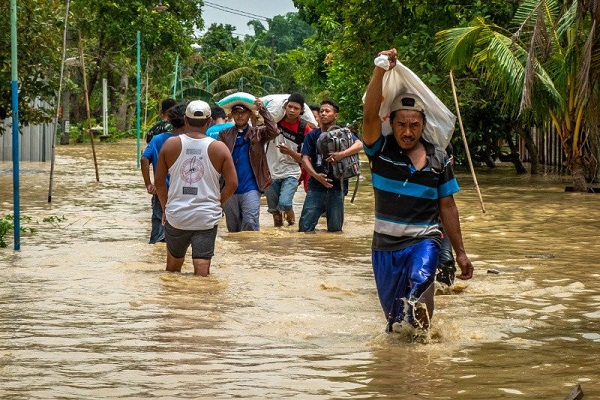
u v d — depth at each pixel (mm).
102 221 18453
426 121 8672
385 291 8734
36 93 26922
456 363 7590
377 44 32625
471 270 8836
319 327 8969
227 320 9203
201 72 98312
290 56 101000
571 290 11094
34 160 40188
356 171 16562
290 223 18422
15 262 12875
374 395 6625
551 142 37594
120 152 51312
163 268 12453
